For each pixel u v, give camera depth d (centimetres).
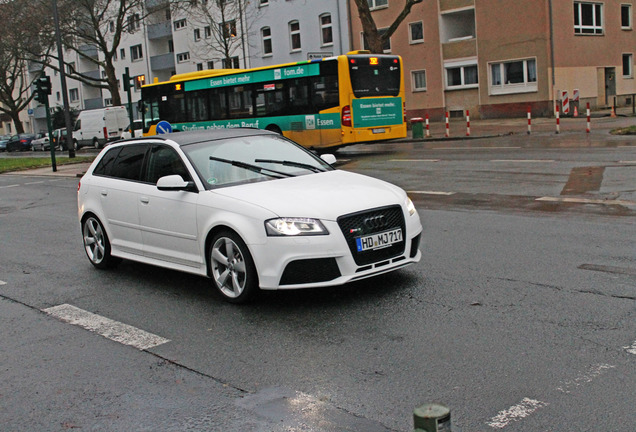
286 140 805
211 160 734
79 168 2806
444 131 3300
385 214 647
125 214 800
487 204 1180
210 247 690
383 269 639
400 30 4450
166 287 762
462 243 884
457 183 1463
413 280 714
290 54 4934
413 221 675
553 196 1203
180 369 516
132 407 454
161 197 744
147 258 782
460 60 4181
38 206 1658
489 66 4041
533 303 611
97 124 4869
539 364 473
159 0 5178
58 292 776
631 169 1440
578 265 734
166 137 791
